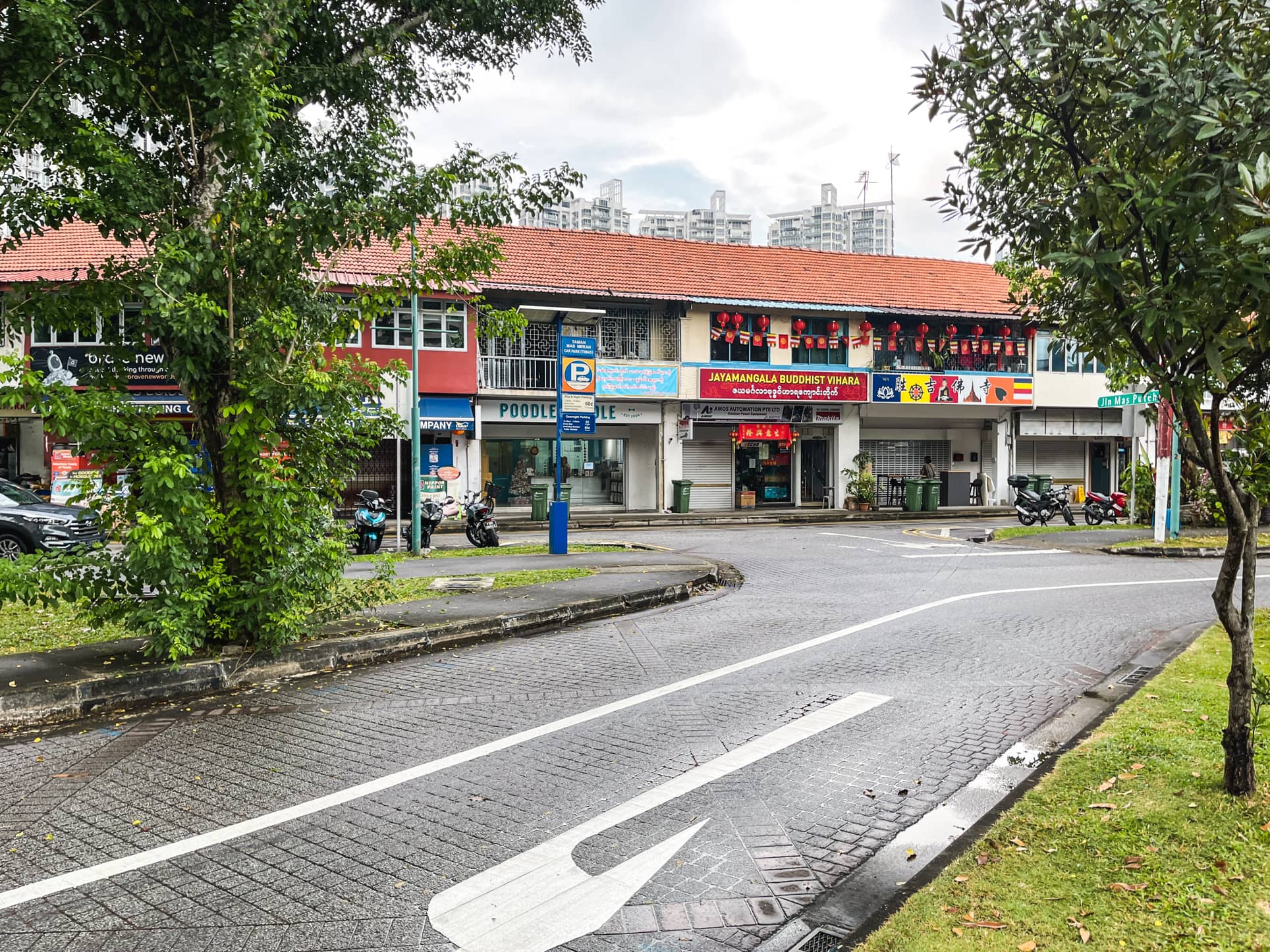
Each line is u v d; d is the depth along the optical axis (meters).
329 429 7.62
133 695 6.43
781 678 6.89
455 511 23.23
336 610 7.91
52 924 3.26
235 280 7.03
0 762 5.14
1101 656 7.61
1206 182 3.13
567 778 4.75
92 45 6.69
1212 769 4.27
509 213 8.26
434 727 5.72
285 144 8.80
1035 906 3.11
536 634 8.97
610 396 25.64
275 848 3.90
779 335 27.84
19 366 6.09
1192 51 3.21
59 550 6.50
